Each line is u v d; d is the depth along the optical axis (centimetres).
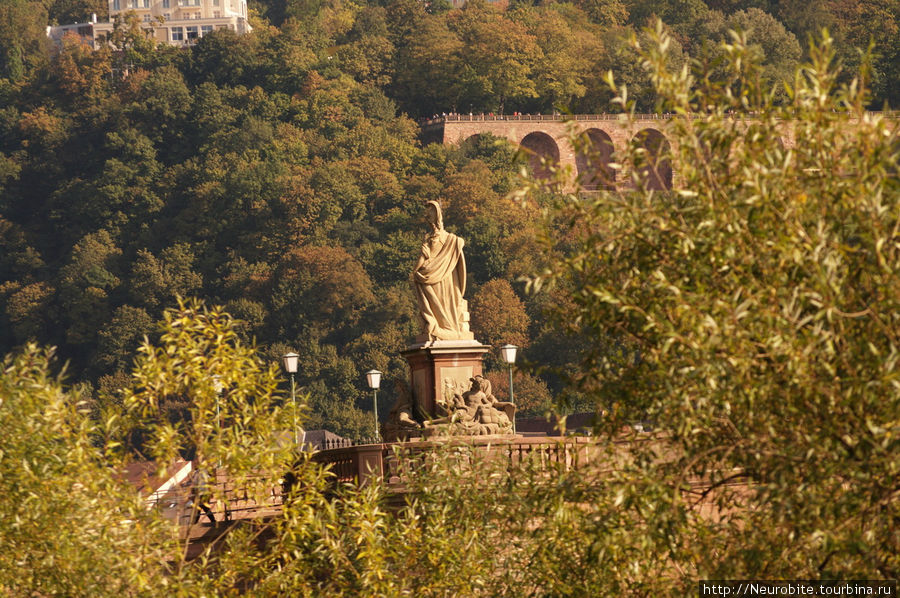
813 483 4269
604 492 5078
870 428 4069
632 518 4994
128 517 5825
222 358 6122
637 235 4675
